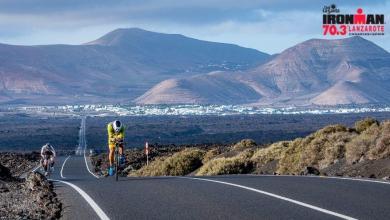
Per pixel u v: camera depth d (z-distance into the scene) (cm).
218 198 1850
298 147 4000
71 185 2466
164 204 1775
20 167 7694
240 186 2128
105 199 1938
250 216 1527
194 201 1809
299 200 1741
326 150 3581
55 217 1688
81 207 1797
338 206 1616
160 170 5609
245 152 4731
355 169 3033
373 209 1556
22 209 1844
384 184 2073
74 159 10875
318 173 3108
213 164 4622
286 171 3859
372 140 3247
